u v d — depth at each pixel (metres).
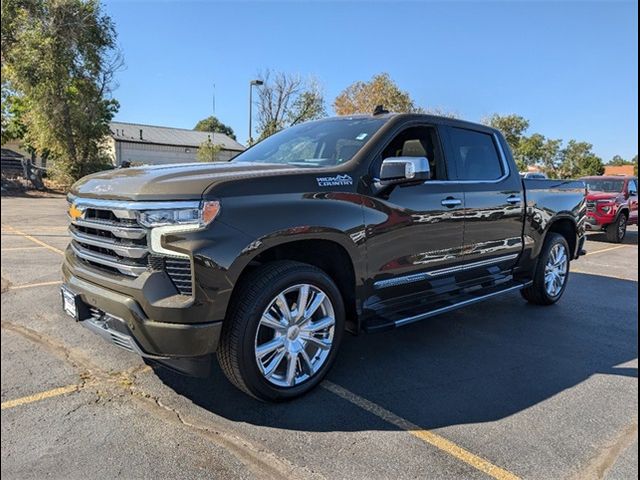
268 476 2.37
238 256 2.70
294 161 3.84
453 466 2.50
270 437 2.70
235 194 2.77
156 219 2.63
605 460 2.61
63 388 3.16
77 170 26.27
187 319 2.59
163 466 2.41
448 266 4.15
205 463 2.44
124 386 3.22
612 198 12.73
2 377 3.28
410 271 3.77
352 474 2.40
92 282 2.98
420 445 2.68
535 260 5.33
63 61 23.39
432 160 4.15
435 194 3.94
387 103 34.41
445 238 4.04
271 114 29.47
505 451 2.66
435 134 4.21
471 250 4.36
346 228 3.22
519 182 5.04
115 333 2.84
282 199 2.94
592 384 3.57
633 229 17.84
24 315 4.52
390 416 2.99
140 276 2.69
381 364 3.81
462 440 2.75
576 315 5.40
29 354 3.67
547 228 5.39
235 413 2.94
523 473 2.47
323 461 2.50
